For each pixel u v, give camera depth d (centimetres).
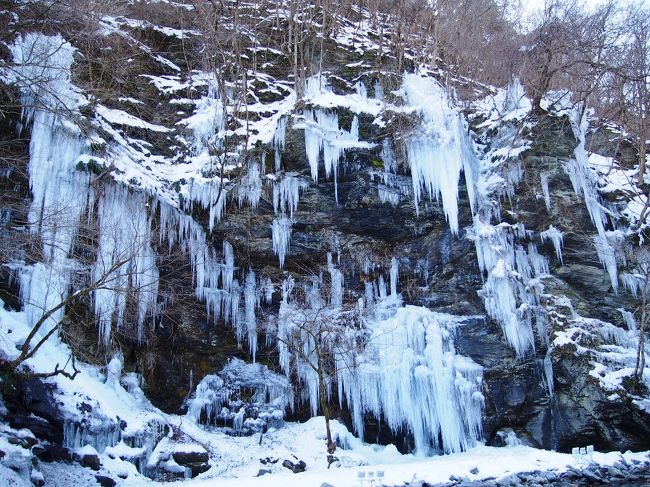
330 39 2133
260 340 1727
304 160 1700
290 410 1681
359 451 1548
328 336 1677
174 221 1620
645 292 1623
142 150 1741
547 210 1784
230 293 1695
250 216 1686
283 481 1167
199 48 2072
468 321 1719
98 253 1413
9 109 1456
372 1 2523
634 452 1484
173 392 1576
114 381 1407
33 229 1393
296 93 1859
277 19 2152
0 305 1324
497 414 1616
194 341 1633
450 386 1622
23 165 1441
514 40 2623
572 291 1753
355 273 1798
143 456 1253
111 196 1502
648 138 2417
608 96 2564
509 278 1694
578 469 1341
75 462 1127
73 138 1501
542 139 1827
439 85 2058
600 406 1501
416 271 1808
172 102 1888
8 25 1584
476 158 1912
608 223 1923
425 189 1764
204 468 1316
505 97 2108
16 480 932
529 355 1652
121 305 1453
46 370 1207
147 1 2116
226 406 1622
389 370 1648
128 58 1895
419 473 1266
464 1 2542
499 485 1230
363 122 1775
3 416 1095
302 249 1745
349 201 1730
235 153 1725
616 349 1636
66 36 1748
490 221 1805
